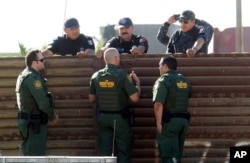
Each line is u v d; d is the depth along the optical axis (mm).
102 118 22156
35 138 21656
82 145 23297
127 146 22375
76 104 23297
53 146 23297
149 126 23125
